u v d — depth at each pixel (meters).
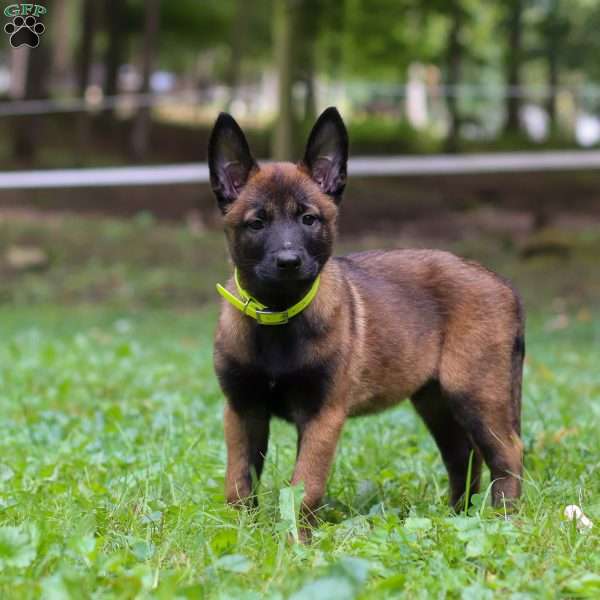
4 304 15.66
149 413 7.20
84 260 17.84
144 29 30.34
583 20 34.00
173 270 17.52
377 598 3.48
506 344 5.27
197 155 30.05
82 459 5.75
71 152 27.06
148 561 3.92
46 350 9.90
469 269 5.43
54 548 3.94
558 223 24.02
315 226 4.76
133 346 10.29
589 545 4.18
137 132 27.84
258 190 4.75
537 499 4.88
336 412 4.80
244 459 4.87
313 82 29.39
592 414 6.94
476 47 37.06
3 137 26.33
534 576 3.85
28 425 6.75
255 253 4.69
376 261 5.44
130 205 22.47
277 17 16.03
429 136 34.75
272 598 3.43
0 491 5.05
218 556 4.05
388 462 5.84
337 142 5.00
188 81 53.19
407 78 36.50
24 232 18.69
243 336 4.74
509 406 5.27
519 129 33.91
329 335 4.73
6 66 42.03
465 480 5.54
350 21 30.94
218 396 7.75
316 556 4.00
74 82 36.00
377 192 25.08
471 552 3.97
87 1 28.91
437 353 5.32
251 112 35.44
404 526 4.37
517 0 32.28
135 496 4.83
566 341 12.20
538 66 38.16
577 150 31.94
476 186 27.02
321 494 4.71
